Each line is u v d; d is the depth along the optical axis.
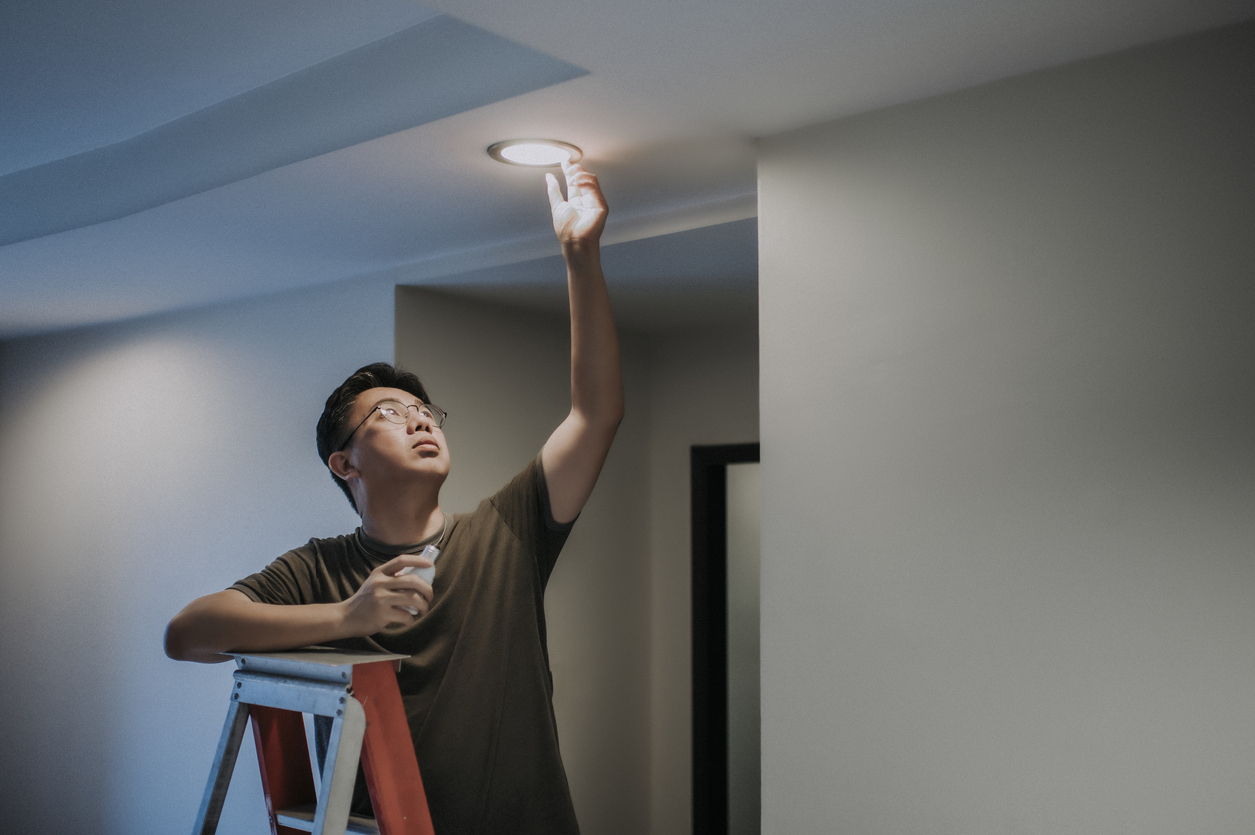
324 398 2.90
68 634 3.59
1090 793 1.39
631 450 3.56
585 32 1.36
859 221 1.66
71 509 3.64
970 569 1.51
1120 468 1.41
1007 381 1.51
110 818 3.36
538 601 1.85
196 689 3.14
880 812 1.55
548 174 1.81
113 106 2.17
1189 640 1.34
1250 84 1.34
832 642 1.62
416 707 1.65
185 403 3.30
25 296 3.12
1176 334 1.38
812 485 1.67
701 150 1.86
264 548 3.00
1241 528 1.32
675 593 3.55
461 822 1.63
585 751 3.27
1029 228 1.50
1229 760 1.30
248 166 2.03
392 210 2.24
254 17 1.77
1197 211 1.37
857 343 1.65
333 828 1.22
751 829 3.72
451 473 2.88
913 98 1.61
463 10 1.29
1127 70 1.43
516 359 3.15
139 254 2.61
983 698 1.48
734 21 1.33
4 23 1.81
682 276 2.72
